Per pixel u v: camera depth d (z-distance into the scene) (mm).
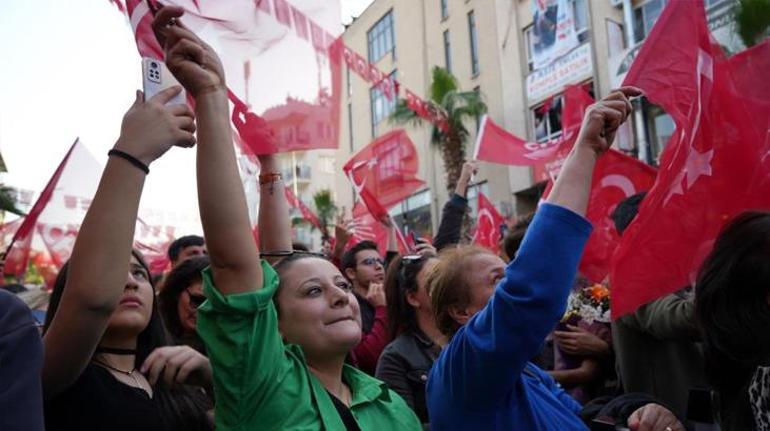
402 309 3127
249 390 1688
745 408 1715
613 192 3469
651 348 2762
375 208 5824
